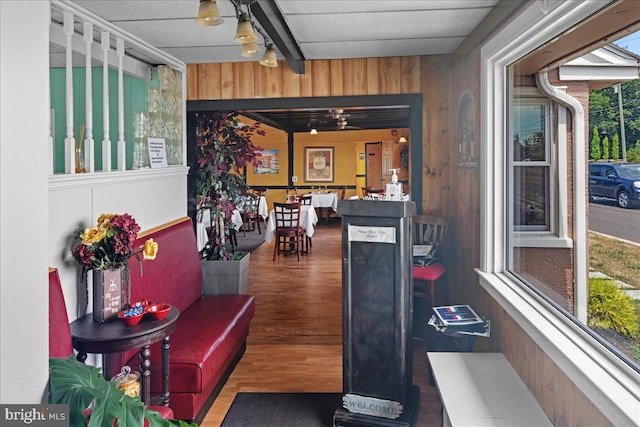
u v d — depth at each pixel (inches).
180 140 156.5
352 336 100.5
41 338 37.7
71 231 91.4
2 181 33.4
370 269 98.3
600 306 65.9
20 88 35.0
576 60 74.1
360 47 139.6
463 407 75.7
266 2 96.4
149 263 112.8
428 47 140.9
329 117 334.3
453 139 150.1
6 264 33.9
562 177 79.5
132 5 99.3
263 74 156.9
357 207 97.7
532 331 76.3
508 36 92.0
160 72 147.3
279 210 281.7
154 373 95.5
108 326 85.9
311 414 108.3
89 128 98.9
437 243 155.3
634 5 57.0
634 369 55.5
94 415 45.9
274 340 155.1
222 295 147.6
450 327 100.4
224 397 117.0
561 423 68.6
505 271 109.7
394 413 97.6
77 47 121.3
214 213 165.8
